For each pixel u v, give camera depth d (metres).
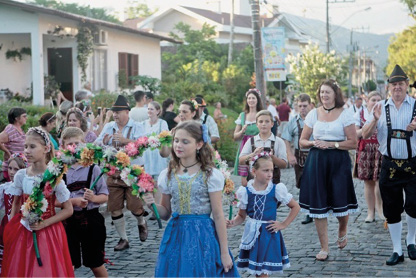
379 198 10.09
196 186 5.05
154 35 29.48
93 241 6.59
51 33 22.39
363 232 9.27
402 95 7.59
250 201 6.46
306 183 7.92
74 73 24.41
